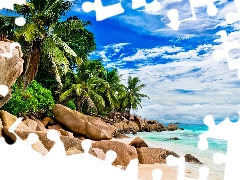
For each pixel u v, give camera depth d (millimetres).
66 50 20969
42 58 20922
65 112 21594
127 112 54250
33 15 19453
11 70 7566
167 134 42406
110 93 38906
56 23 20141
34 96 20609
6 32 18125
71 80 30641
